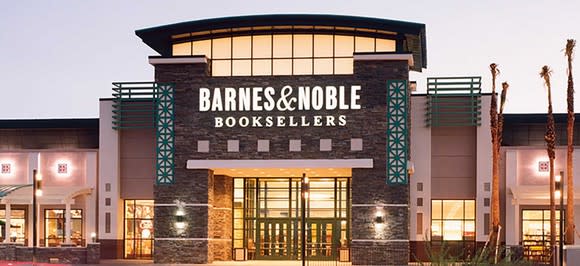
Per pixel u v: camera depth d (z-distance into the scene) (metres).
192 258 48.00
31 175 54.03
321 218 52.72
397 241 46.69
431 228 51.25
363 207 47.06
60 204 53.47
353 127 47.50
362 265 46.72
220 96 48.50
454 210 51.41
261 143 48.06
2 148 57.25
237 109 48.41
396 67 47.41
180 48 50.38
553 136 48.12
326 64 48.88
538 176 51.06
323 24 48.56
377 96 47.44
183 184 48.41
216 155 48.28
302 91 48.03
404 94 47.25
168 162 48.66
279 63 49.09
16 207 54.47
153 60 48.72
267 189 53.34
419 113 51.56
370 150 47.31
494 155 47.91
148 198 52.91
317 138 47.72
